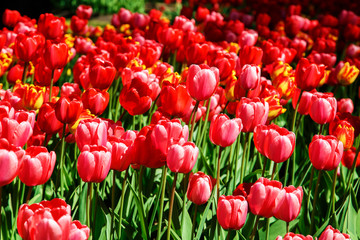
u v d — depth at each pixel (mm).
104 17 23453
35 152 3066
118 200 4391
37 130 4133
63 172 4383
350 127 4520
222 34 8047
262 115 3908
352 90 7980
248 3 14039
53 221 2414
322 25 10625
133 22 9211
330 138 3682
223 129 3541
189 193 3312
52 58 4648
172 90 3924
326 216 4340
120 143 3252
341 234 3041
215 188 3855
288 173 5434
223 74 4926
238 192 3477
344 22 10445
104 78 4574
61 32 6371
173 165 3139
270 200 3074
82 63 5613
